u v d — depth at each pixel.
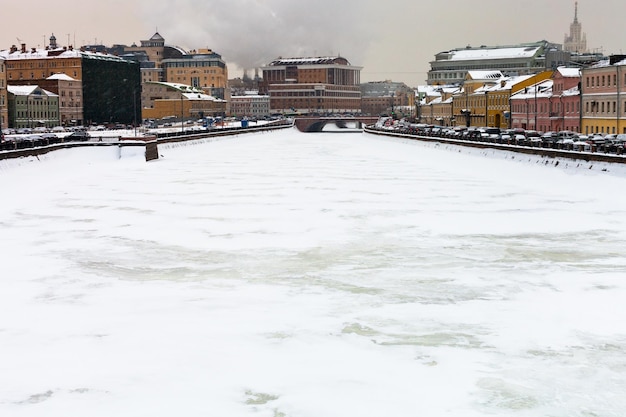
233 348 28.73
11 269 41.41
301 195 71.69
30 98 195.75
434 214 59.12
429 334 30.25
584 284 37.41
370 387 25.36
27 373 26.50
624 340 29.47
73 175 94.44
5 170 85.62
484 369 26.75
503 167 93.31
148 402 24.30
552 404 24.09
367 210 61.31
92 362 27.45
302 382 25.75
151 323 31.67
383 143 166.50
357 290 36.66
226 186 80.56
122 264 42.56
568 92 127.25
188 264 42.41
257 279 38.94
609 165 73.94
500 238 49.06
